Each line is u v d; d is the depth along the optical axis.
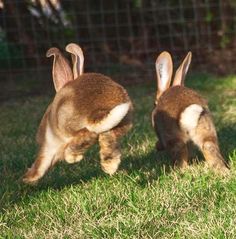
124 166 7.43
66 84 6.05
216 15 16.48
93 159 7.83
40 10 15.38
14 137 9.53
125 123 5.73
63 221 5.95
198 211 5.97
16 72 15.13
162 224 5.70
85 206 6.15
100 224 5.75
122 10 16.14
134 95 12.96
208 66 15.83
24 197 6.56
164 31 16.42
